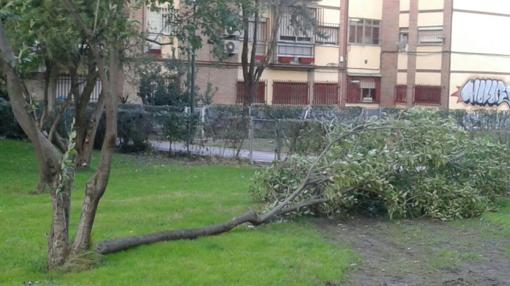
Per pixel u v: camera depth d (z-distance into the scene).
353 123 12.30
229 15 16.78
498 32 51.31
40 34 9.27
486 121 22.86
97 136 22.38
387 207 11.12
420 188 11.29
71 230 9.41
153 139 22.00
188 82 32.03
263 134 20.83
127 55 19.98
